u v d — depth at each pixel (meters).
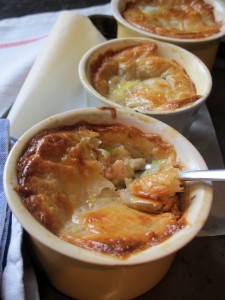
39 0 0.40
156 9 0.36
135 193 0.19
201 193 0.18
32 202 0.17
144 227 0.17
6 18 0.38
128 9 0.35
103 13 0.39
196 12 0.35
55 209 0.17
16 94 0.29
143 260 0.15
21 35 0.36
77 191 0.19
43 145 0.19
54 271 0.17
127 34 0.33
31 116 0.26
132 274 0.17
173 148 0.21
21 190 0.17
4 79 0.30
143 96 0.26
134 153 0.22
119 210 0.18
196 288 0.19
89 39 0.33
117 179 0.20
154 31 0.32
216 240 0.21
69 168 0.19
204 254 0.20
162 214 0.18
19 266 0.17
